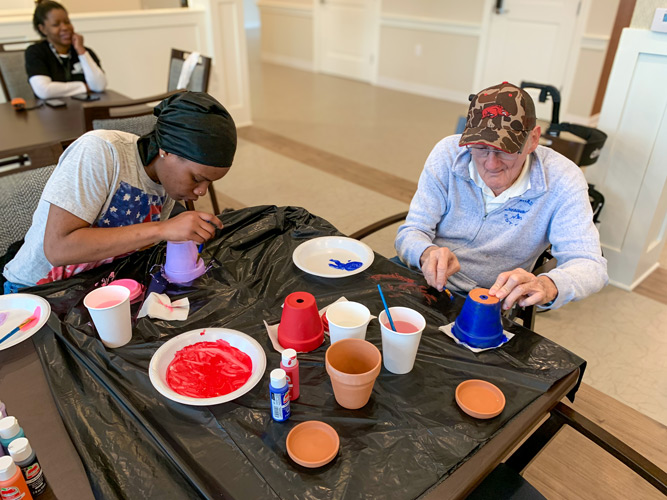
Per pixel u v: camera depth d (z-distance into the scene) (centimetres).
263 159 371
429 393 84
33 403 80
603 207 225
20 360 89
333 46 636
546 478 142
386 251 254
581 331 202
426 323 103
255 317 103
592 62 420
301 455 72
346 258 127
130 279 111
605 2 396
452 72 524
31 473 64
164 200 129
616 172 217
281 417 77
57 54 264
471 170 128
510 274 102
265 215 143
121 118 192
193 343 93
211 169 104
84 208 109
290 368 79
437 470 70
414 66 556
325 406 81
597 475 144
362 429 77
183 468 69
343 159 376
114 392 82
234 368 88
